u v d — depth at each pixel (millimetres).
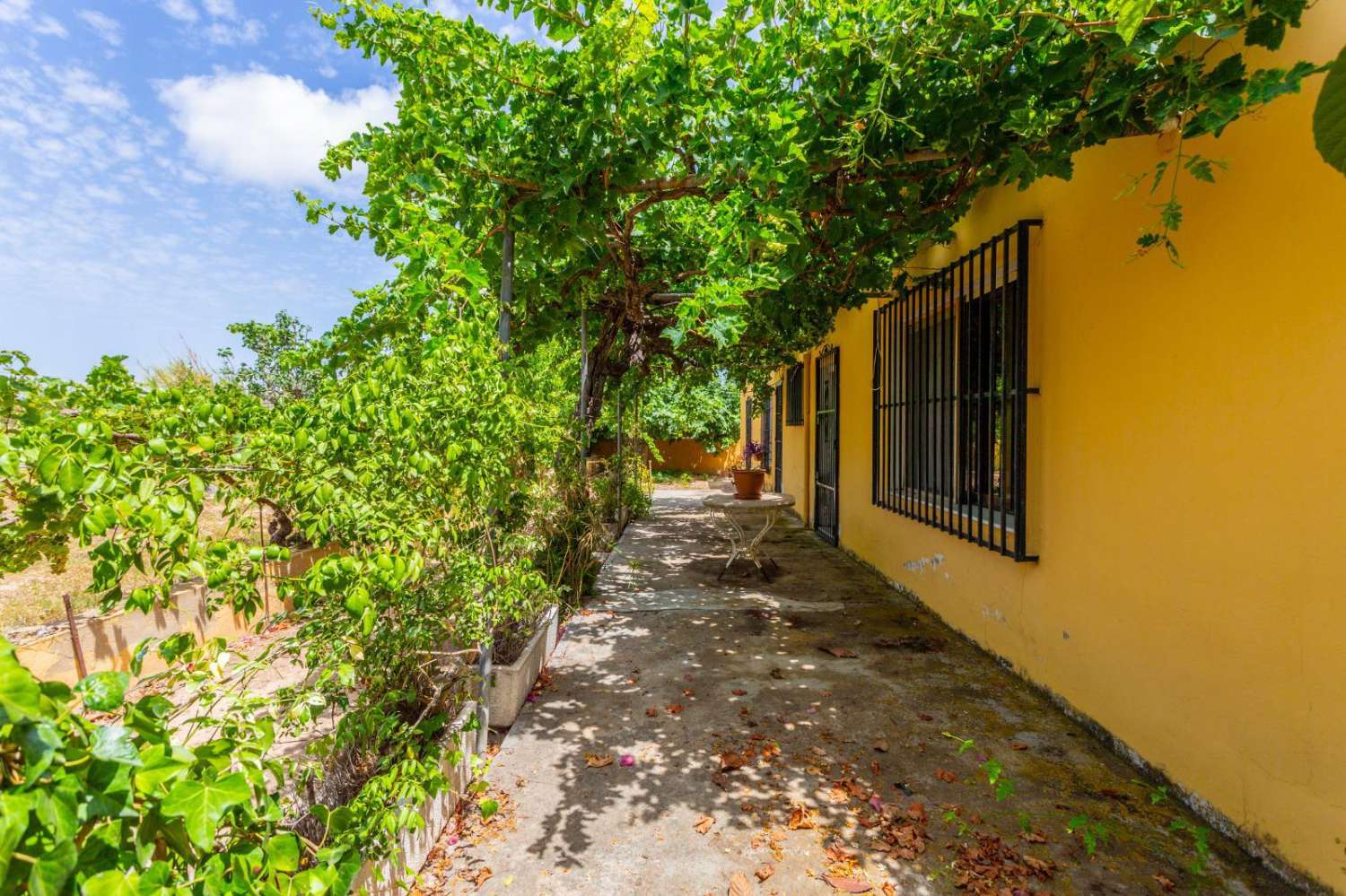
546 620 3930
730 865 2111
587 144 2727
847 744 2895
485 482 2367
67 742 672
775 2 2689
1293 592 1998
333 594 1736
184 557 1272
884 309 5754
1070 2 2203
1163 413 2547
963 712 3221
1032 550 3490
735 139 2857
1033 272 3518
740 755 2799
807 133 2943
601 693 3480
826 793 2514
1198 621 2367
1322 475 1918
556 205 2912
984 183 3100
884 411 5883
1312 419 1945
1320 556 1918
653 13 2426
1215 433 2297
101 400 1672
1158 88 2244
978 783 2572
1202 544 2350
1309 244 1957
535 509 3932
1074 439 3125
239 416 1854
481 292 2805
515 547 3439
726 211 3195
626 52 2516
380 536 1655
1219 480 2277
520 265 3818
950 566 4562
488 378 2439
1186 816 2355
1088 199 3020
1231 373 2234
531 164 2805
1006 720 3129
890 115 2756
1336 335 1877
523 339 4945
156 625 3803
